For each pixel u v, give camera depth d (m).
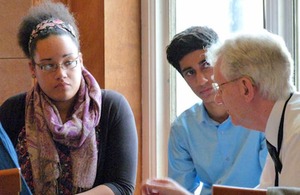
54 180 2.99
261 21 4.21
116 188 2.94
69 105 3.13
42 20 3.06
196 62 3.23
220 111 3.28
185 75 3.33
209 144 3.35
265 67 2.45
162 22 4.71
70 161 3.02
